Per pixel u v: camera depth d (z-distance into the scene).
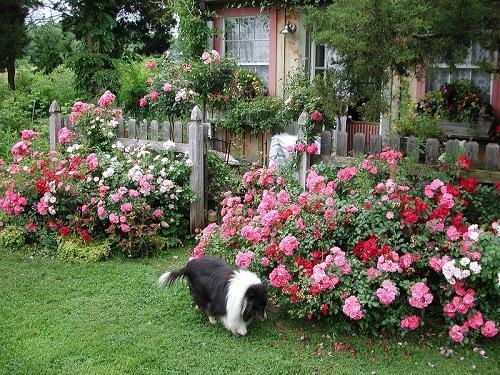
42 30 15.67
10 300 5.11
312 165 6.11
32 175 6.71
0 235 6.66
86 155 7.11
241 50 10.68
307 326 4.60
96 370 3.94
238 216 5.29
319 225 4.66
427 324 4.54
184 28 10.49
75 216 6.41
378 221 4.55
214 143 10.32
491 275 4.11
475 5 4.65
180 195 6.67
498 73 5.70
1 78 15.90
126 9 15.71
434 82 8.72
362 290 4.24
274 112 9.40
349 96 5.28
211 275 4.58
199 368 3.99
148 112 11.59
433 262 4.25
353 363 4.07
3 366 3.96
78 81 13.72
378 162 5.23
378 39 4.71
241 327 4.42
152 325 4.64
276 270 4.47
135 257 6.24
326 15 4.98
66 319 4.72
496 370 3.96
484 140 8.16
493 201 5.01
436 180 4.73
